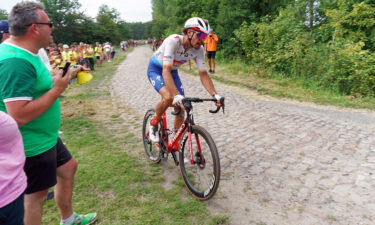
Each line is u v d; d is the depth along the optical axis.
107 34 66.38
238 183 3.09
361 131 4.53
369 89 6.91
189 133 2.82
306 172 3.27
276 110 5.94
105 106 6.85
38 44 1.79
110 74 12.94
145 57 24.47
